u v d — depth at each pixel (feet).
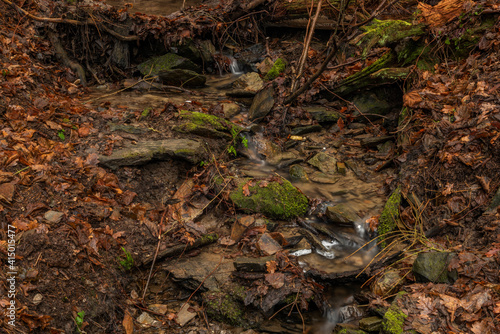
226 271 14.64
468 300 11.70
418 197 16.49
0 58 19.67
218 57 26.66
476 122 16.47
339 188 18.69
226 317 13.51
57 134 17.40
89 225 14.14
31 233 12.71
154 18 25.26
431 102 18.79
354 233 16.56
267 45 28.09
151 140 18.31
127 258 14.37
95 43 24.75
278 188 17.44
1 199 13.14
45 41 23.50
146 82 24.17
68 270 12.78
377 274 14.32
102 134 18.12
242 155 20.04
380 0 25.62
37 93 19.47
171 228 15.79
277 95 22.62
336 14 26.61
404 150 18.45
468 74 19.22
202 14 26.76
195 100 22.98
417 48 21.25
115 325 12.78
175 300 14.26
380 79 21.71
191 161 17.69
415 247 15.14
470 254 12.76
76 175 15.64
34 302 11.44
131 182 16.87
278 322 13.58
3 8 22.63
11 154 14.71
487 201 14.71
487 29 19.65
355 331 12.33
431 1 24.54
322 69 20.45
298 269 14.33
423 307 11.87
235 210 16.98
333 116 22.34
